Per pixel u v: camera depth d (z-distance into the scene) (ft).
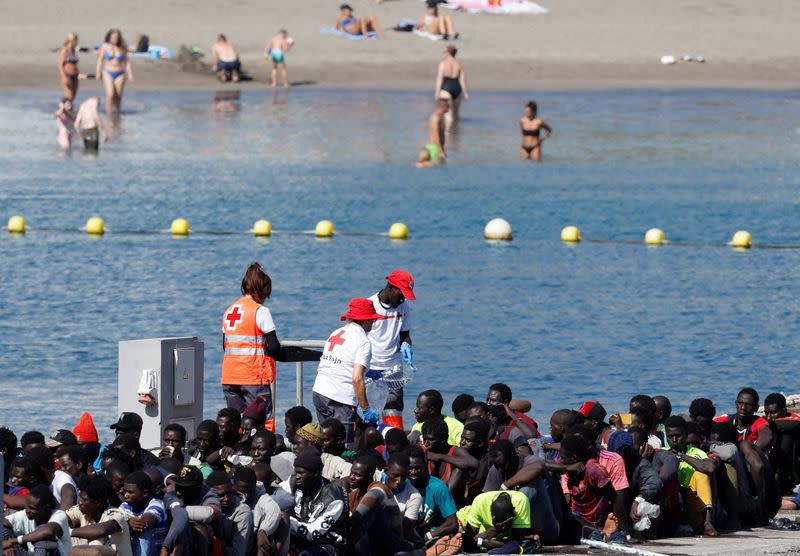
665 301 238.68
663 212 336.08
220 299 235.81
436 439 107.86
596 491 106.32
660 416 121.49
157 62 650.02
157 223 317.83
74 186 368.07
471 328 215.92
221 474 94.17
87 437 119.75
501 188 372.38
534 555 98.94
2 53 641.81
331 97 583.99
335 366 121.19
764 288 251.39
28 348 197.26
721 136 483.51
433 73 654.94
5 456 104.68
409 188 371.76
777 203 350.23
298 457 96.48
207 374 185.06
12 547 89.20
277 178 386.93
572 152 444.96
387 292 130.62
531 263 275.80
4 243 289.74
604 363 193.47
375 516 96.99
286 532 95.30
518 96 602.85
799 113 551.18
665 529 110.52
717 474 114.42
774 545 104.01
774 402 125.39
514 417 119.24
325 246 293.64
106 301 232.32
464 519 103.76
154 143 455.22
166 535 89.56
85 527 87.56
